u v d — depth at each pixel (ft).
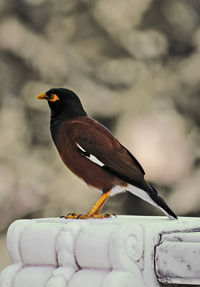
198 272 14.65
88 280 14.92
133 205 48.03
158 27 52.95
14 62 51.31
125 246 14.70
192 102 50.93
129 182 19.85
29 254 16.12
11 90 50.83
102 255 14.90
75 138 20.35
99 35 52.39
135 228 14.94
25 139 49.85
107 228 15.14
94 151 20.12
